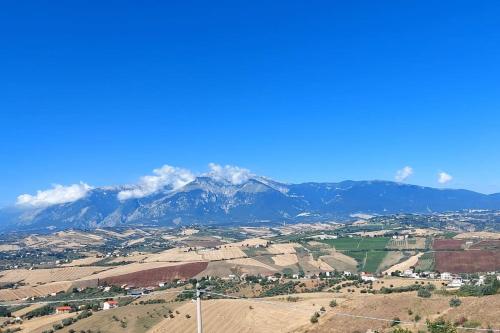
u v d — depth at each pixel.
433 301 128.38
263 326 143.88
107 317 163.75
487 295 132.00
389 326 116.69
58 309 194.38
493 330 95.31
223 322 151.25
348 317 130.75
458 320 107.62
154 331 148.38
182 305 170.12
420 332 103.81
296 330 132.00
